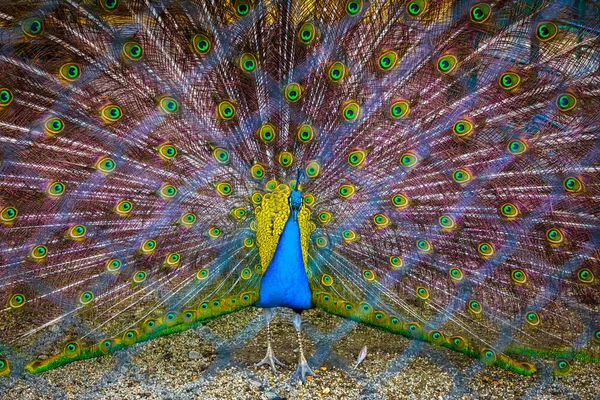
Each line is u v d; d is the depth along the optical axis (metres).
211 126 3.10
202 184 3.13
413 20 2.99
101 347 3.03
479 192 3.11
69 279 3.06
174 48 2.99
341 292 3.20
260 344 3.38
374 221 3.18
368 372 3.22
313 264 3.22
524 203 3.08
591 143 2.99
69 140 2.97
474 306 3.15
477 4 2.94
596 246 3.04
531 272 3.11
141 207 3.10
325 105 3.12
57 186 3.00
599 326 3.04
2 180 2.95
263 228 3.12
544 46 2.94
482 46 2.98
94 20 2.89
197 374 3.18
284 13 3.02
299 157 3.17
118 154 3.03
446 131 3.09
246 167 3.15
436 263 3.18
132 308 3.25
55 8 2.85
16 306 3.00
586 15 2.88
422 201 3.15
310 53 3.06
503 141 3.06
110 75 2.96
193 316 3.10
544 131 3.03
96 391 3.07
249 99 3.10
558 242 3.07
